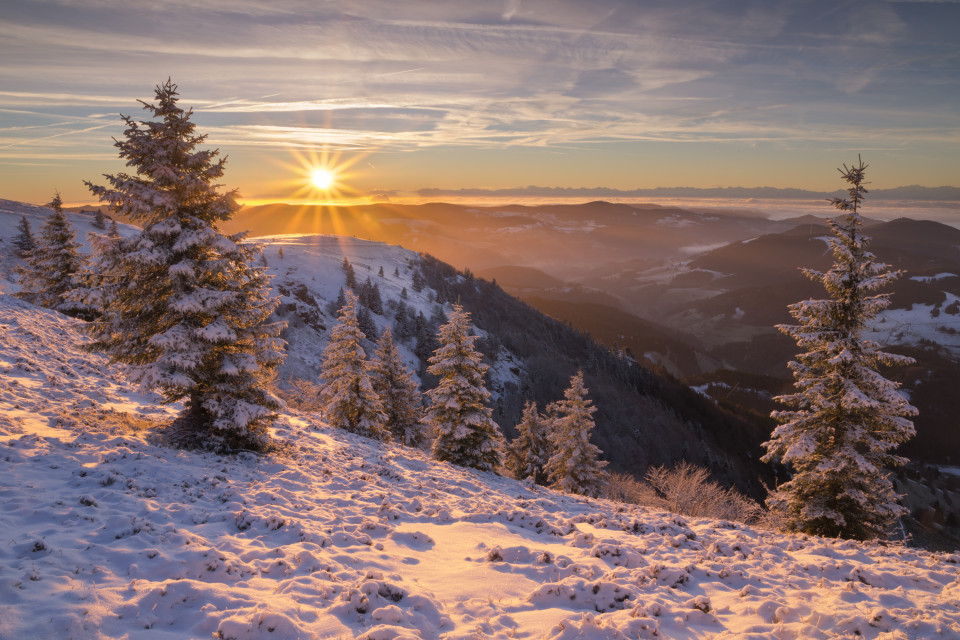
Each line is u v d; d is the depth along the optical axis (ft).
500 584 27.14
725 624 24.00
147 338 47.96
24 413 44.39
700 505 94.58
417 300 611.47
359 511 38.32
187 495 34.24
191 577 22.93
